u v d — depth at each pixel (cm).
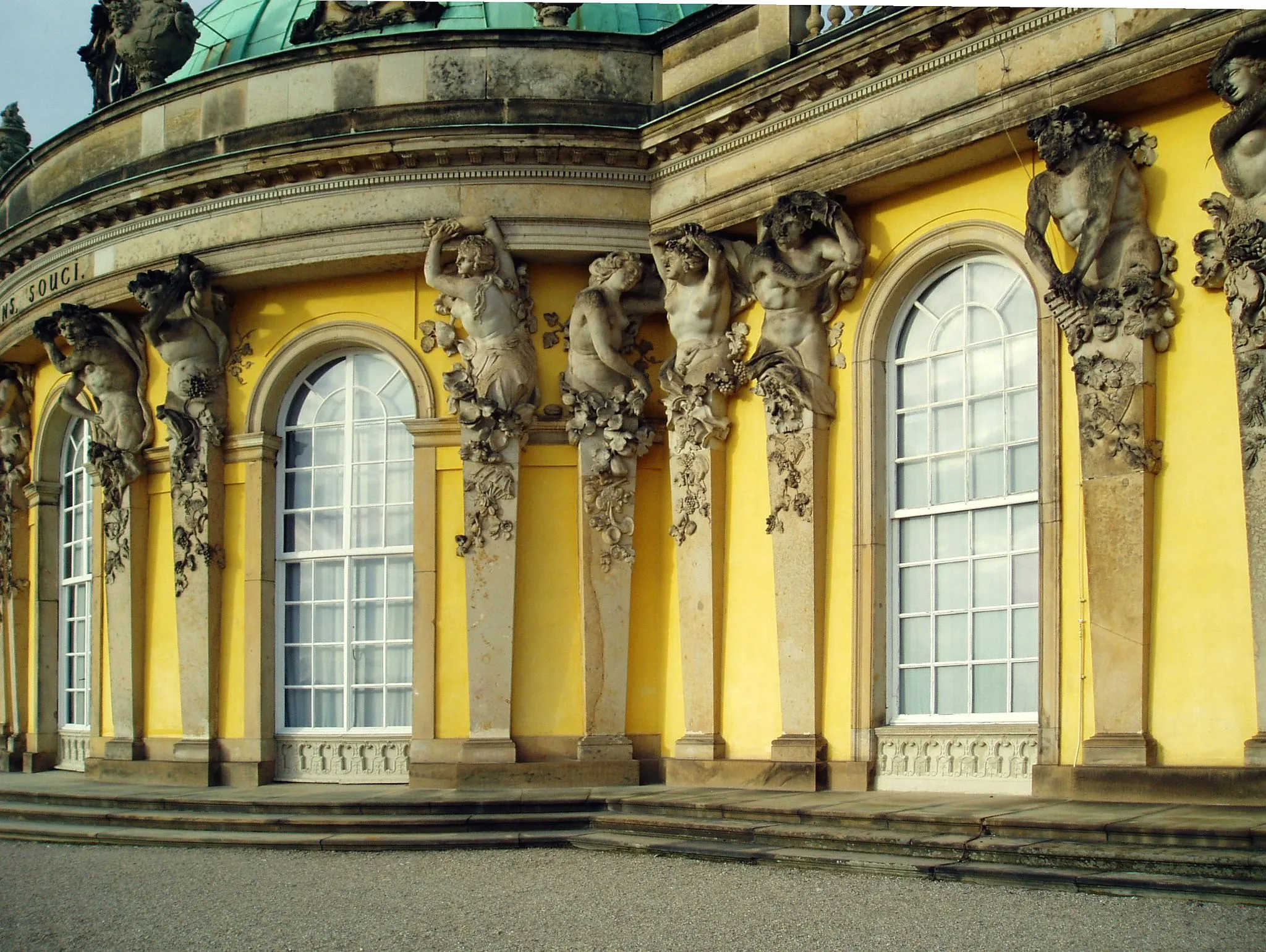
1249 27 1709
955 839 1661
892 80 2123
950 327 2152
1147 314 1845
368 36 2550
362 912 1634
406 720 2559
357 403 2636
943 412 2148
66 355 3009
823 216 2175
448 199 2486
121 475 2761
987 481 2088
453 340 2517
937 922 1410
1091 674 1894
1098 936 1320
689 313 2361
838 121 2198
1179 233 1855
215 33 3020
